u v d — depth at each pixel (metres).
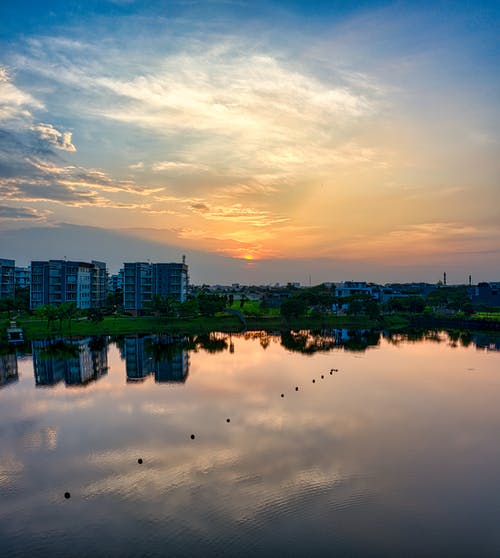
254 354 106.75
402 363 95.38
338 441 48.44
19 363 94.62
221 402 63.50
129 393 68.81
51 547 30.61
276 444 47.62
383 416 57.59
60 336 139.38
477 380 78.94
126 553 29.83
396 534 31.59
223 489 37.81
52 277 185.50
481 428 53.16
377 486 38.28
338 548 30.09
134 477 40.25
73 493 37.66
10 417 57.56
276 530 32.06
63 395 67.94
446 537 31.31
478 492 37.50
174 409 60.12
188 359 99.25
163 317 177.12
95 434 50.94
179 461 43.34
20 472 41.72
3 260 199.62
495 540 30.98
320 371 85.88
